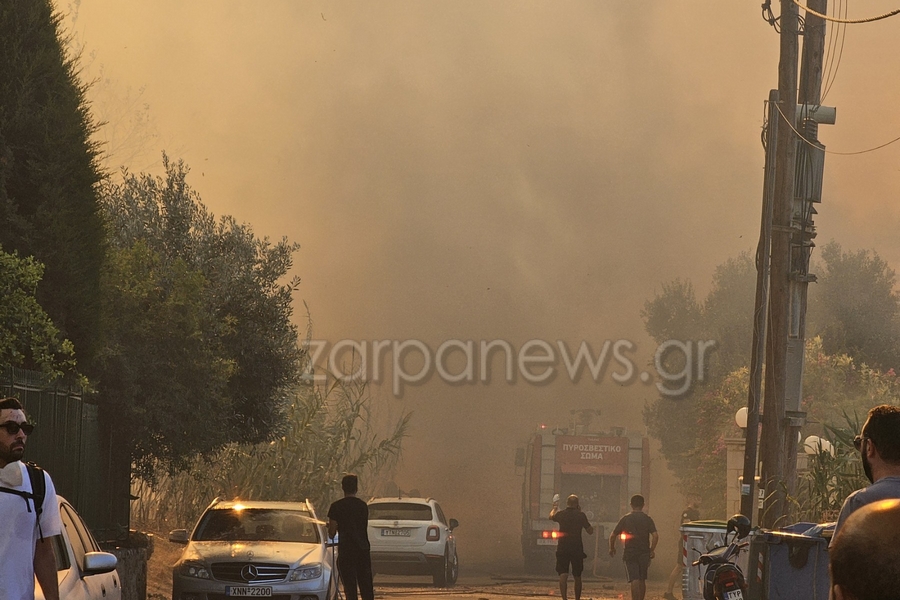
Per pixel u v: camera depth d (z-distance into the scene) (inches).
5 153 1503.4
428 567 2891.2
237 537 1822.1
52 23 1605.6
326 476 2945.4
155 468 2357.3
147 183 2422.5
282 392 2551.7
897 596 223.5
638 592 2253.9
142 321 2016.5
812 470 1910.7
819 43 2251.5
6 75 1536.7
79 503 1686.8
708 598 1055.6
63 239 1541.6
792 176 2207.2
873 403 3752.5
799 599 842.2
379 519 2930.6
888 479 562.9
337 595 1889.8
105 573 964.6
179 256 2368.4
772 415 2127.2
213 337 2281.0
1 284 1159.6
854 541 230.5
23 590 656.4
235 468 2871.6
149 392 2059.5
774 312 2165.4
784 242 2188.7
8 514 657.0
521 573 3907.5
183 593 1678.2
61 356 1514.5
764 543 860.0
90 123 1658.5
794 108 2214.6
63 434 1579.7
